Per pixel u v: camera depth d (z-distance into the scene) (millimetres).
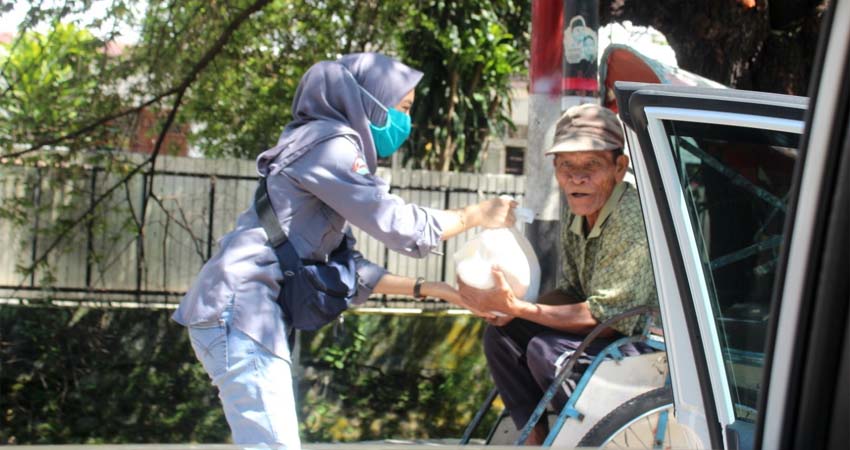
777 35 5844
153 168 9406
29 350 9141
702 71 5746
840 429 1772
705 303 2383
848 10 1708
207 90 9367
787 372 1820
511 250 3918
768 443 1854
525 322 4121
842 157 1728
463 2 11508
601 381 3551
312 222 3447
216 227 10188
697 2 5676
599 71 4863
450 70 11906
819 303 1773
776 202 2426
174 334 9508
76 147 9062
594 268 3898
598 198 3846
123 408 9219
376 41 9781
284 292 3398
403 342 9844
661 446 3488
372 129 3645
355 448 1924
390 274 3850
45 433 8961
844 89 1717
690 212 2396
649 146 2416
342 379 9617
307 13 9391
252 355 3285
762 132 2375
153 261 10008
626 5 5746
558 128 3910
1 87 8742
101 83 8766
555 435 3535
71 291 9758
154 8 8672
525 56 12320
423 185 10898
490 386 9969
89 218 9508
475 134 12445
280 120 9898
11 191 9414
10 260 9578
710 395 2369
